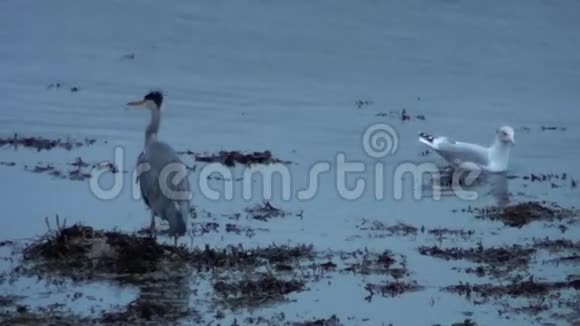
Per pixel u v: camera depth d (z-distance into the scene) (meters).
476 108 25.03
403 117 23.64
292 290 13.49
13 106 22.81
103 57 27.58
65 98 23.69
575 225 16.64
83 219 15.84
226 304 12.95
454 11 33.09
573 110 25.27
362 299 13.34
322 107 24.23
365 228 16.17
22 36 28.67
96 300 12.87
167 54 28.14
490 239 15.84
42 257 14.04
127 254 13.98
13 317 12.21
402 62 28.77
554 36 31.69
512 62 29.38
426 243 15.55
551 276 14.33
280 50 29.08
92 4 31.67
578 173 20.12
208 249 14.30
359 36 30.66
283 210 16.86
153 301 12.90
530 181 19.48
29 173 18.02
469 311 13.11
